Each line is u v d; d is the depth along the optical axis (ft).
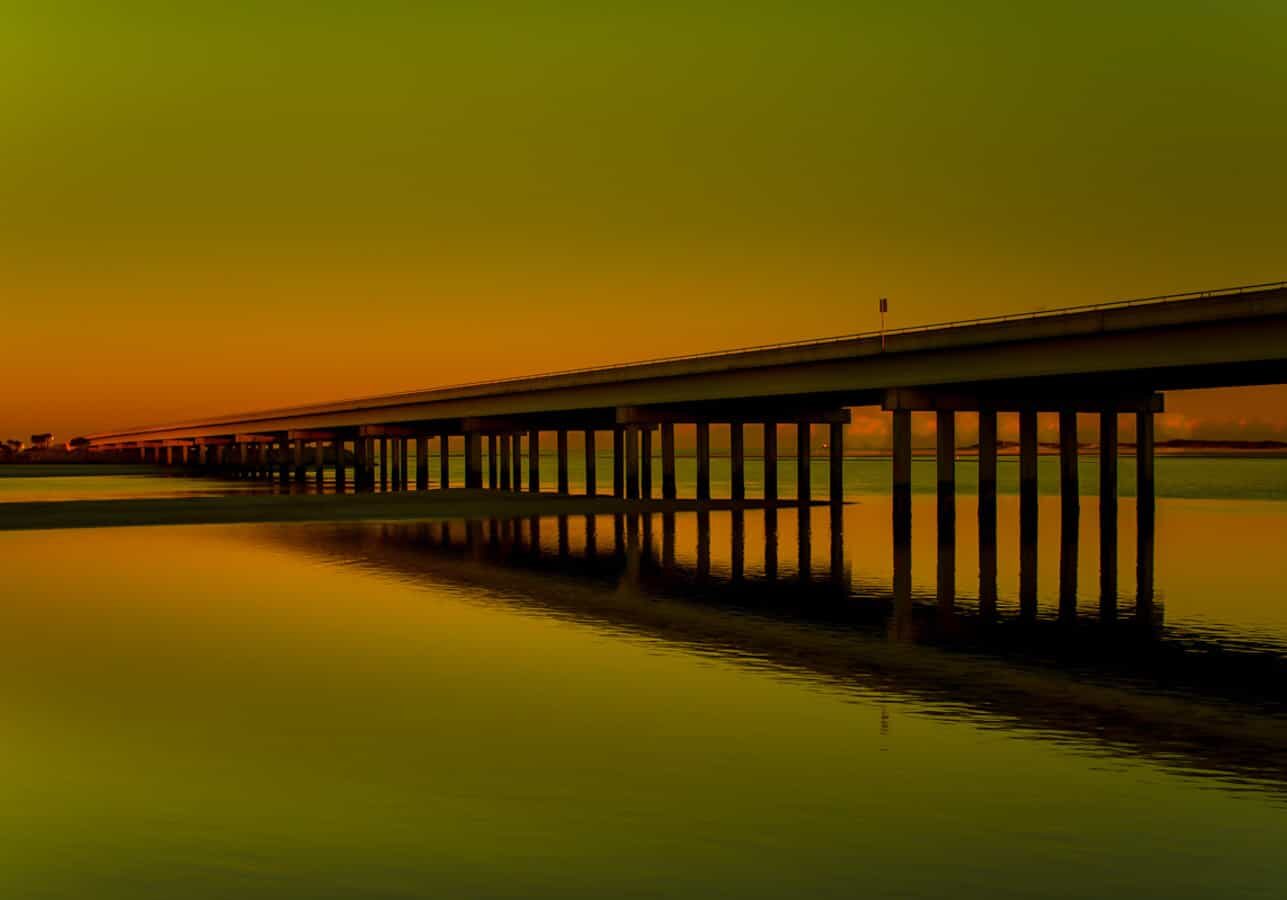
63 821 56.59
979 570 168.45
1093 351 185.37
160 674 90.94
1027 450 233.55
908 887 48.96
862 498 409.28
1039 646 106.01
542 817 57.21
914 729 74.33
